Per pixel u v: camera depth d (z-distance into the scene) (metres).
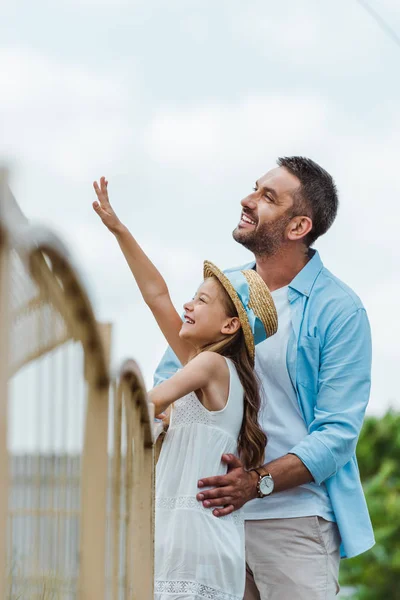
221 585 4.76
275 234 6.04
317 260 6.11
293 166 6.14
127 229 5.61
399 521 20.91
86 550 2.92
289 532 5.62
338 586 5.77
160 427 5.04
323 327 5.86
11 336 2.13
